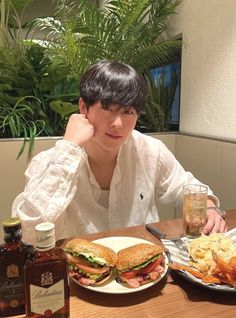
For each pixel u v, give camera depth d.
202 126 1.88
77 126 0.96
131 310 0.60
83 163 1.03
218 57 1.69
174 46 2.05
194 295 0.65
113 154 1.07
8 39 2.13
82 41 1.98
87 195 1.12
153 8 2.08
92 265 0.67
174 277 0.71
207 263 0.70
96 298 0.64
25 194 0.87
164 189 1.26
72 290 0.66
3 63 1.87
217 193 1.73
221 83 1.68
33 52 1.92
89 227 1.13
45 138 1.76
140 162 1.19
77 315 0.59
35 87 1.95
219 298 0.64
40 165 0.92
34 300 0.54
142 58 2.06
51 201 0.87
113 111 0.91
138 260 0.66
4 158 1.68
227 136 1.66
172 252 0.79
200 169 1.86
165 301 0.63
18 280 0.58
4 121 1.75
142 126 2.22
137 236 0.92
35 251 0.57
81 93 0.98
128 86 0.90
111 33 1.99
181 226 1.00
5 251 0.58
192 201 0.94
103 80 0.90
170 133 2.09
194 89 1.94
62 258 0.56
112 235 0.92
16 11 2.26
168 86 2.22
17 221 0.59
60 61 1.93
